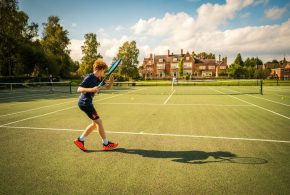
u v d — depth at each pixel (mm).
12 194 3004
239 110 10211
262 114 9086
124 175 3547
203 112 9719
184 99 15469
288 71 86062
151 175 3541
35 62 47469
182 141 5391
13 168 3834
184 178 3434
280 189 3090
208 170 3719
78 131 6438
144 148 4883
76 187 3176
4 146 5047
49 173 3633
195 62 91750
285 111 9852
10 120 8094
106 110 10414
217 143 5203
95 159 4234
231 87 33062
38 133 6211
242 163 4004
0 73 43625
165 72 91562
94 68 4648
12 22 40719
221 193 2998
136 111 10094
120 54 49219
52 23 62375
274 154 4445
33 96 19047
